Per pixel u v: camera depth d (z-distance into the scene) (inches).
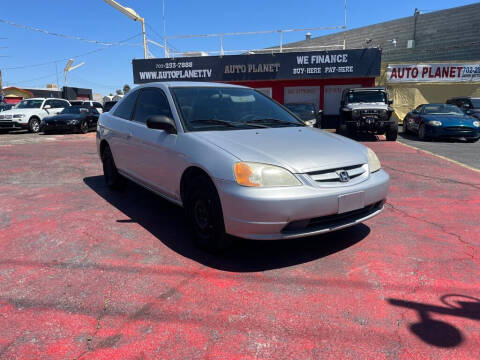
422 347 81.1
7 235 147.0
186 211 135.4
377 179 128.5
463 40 846.5
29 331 87.0
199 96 159.3
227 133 136.7
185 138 135.3
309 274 114.4
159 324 89.6
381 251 131.0
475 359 77.4
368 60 676.1
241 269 117.9
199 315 93.2
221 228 119.1
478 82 703.1
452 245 136.6
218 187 115.6
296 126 159.8
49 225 158.1
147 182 166.6
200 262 122.7
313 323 89.9
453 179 247.1
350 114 486.3
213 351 80.3
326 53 680.4
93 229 153.0
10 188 224.5
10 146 431.5
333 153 125.3
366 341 83.2
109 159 211.0
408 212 176.2
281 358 78.1
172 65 726.5
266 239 111.2
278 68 698.8
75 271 116.5
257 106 169.0
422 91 728.3
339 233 148.3
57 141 494.6
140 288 106.2
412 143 453.1
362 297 101.4
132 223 160.4
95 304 98.0
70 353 79.7
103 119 215.8
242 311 94.9
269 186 110.1
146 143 159.3
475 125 449.1
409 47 946.7
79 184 235.6
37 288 106.2
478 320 90.7
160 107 159.5
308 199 110.1
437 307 96.3
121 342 83.1
